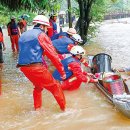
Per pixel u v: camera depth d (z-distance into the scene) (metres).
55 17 15.88
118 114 7.09
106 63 9.43
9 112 7.56
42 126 6.72
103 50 15.67
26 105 7.95
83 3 18.30
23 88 9.41
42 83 7.18
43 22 7.12
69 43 8.91
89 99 8.13
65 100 7.60
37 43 6.97
